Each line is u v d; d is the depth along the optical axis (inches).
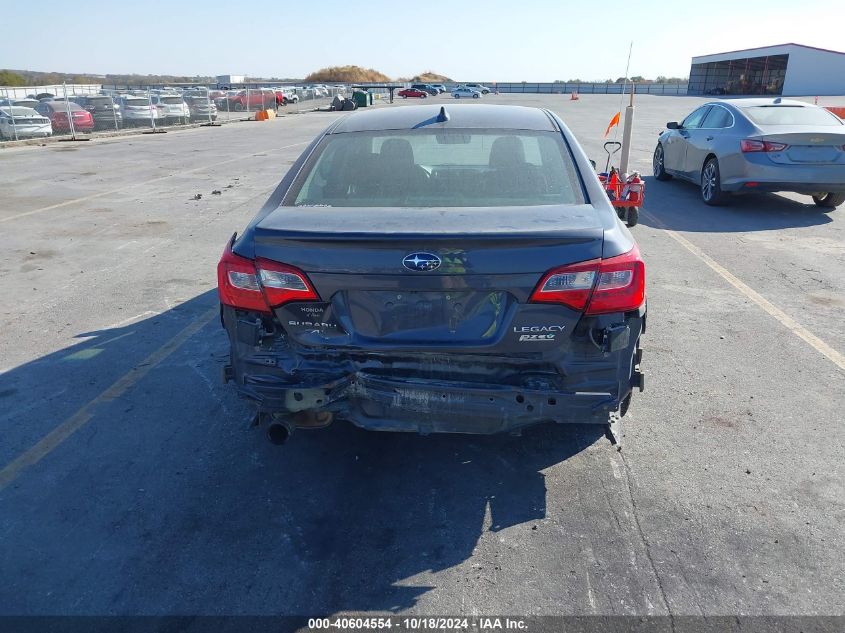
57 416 158.6
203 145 834.8
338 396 116.4
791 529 119.0
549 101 2219.5
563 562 111.2
